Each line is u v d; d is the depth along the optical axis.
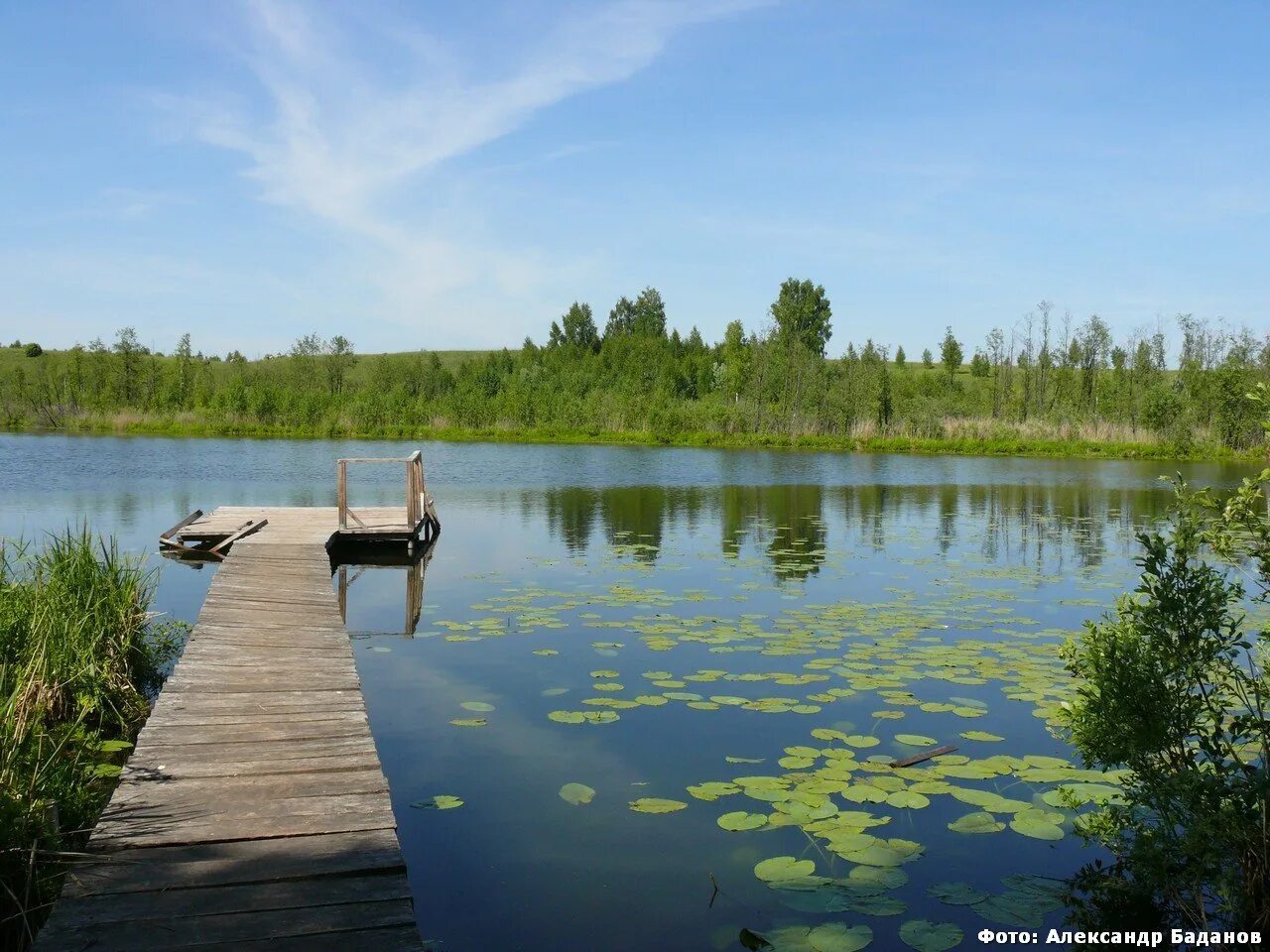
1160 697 3.53
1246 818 3.27
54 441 30.95
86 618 6.02
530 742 5.07
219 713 4.71
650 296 76.19
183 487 19.61
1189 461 30.02
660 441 35.62
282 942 2.66
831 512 16.45
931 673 6.31
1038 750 4.95
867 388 36.78
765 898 3.49
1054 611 8.38
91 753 4.88
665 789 4.45
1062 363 42.28
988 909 3.40
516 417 38.00
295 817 3.50
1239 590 3.59
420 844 3.92
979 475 24.34
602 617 8.06
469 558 11.38
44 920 3.10
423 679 6.21
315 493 19.06
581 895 3.52
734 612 8.28
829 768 4.66
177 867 3.11
